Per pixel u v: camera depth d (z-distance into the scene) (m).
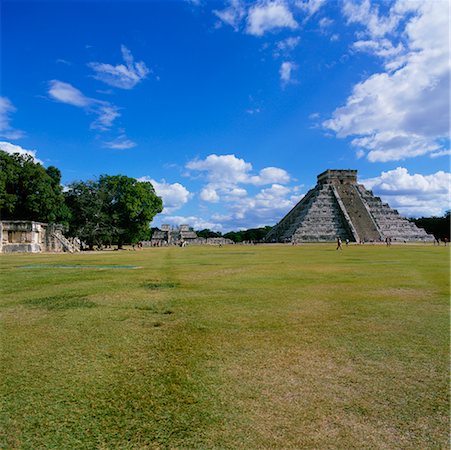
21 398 4.90
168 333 7.68
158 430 4.15
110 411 4.56
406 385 5.22
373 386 5.18
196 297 11.62
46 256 37.75
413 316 9.01
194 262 27.08
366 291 12.59
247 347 6.79
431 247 52.88
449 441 3.91
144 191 66.88
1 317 9.10
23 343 7.10
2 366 5.96
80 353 6.53
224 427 4.19
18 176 51.22
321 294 12.07
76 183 60.69
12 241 47.47
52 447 3.86
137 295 12.02
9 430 4.18
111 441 3.96
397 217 95.19
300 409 4.56
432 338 7.28
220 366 5.90
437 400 4.79
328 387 5.16
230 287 13.71
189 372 5.68
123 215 64.62
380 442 3.90
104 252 50.78
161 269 21.27
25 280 16.02
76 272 19.59
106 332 7.78
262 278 16.42
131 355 6.42
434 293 12.12
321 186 104.75
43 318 8.98
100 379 5.46
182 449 3.81
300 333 7.64
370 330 7.83
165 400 4.82
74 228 60.78
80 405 4.71
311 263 24.84
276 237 108.06
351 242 81.38
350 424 4.23
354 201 97.56
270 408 4.59
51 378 5.50
